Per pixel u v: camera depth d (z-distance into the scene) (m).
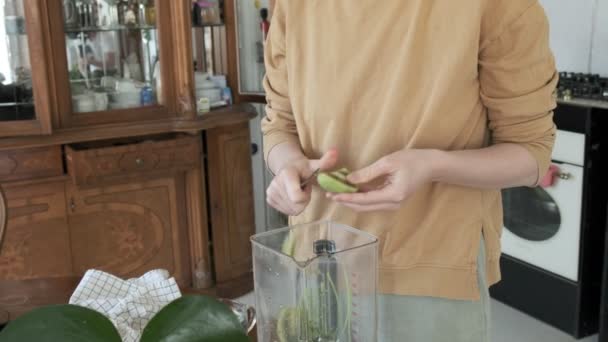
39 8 3.16
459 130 1.40
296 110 1.52
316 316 1.25
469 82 1.37
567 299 3.32
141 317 1.40
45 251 3.33
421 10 1.33
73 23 3.35
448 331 1.43
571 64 3.74
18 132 3.20
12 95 3.22
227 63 3.77
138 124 3.44
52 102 3.27
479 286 1.43
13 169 3.21
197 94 3.67
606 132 3.14
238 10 3.74
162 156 3.43
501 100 1.38
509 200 3.54
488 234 1.45
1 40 3.19
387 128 1.41
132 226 3.52
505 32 1.31
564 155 3.21
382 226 1.42
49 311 0.90
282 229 1.34
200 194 3.63
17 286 1.86
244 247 3.89
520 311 3.59
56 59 3.27
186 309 0.95
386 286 1.44
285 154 1.51
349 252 1.23
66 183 3.32
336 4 1.42
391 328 1.45
